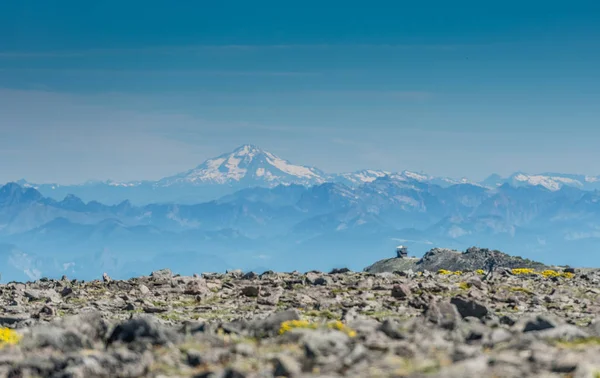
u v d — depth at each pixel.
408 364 70.44
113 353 82.44
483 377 63.56
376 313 144.75
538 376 64.19
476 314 129.25
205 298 186.88
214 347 87.12
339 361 72.19
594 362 69.06
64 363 78.25
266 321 104.06
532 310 150.75
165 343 89.44
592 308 152.62
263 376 69.12
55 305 179.38
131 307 169.50
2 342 99.38
